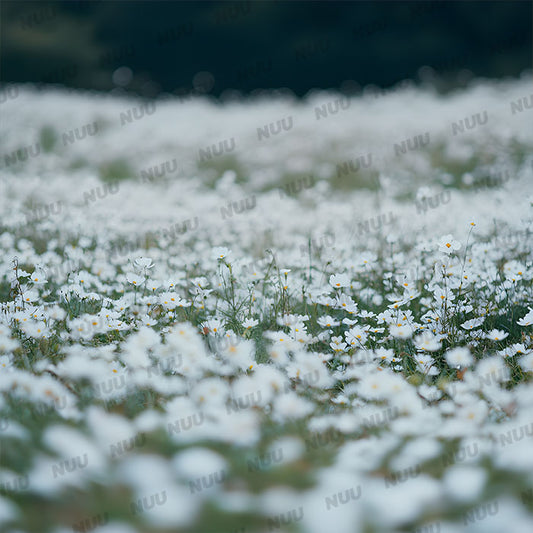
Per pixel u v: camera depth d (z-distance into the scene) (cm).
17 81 2730
